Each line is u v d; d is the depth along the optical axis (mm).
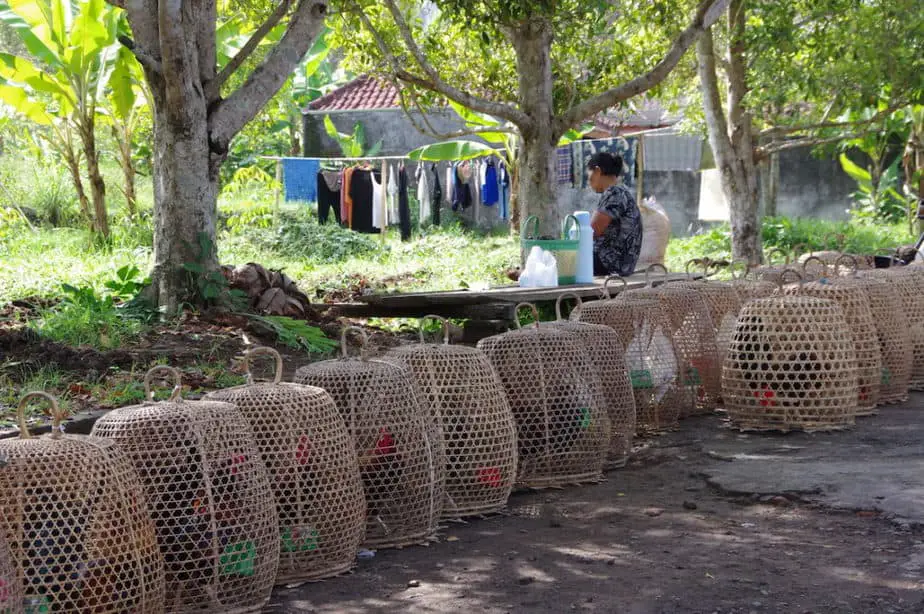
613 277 8188
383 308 10477
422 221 23578
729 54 16578
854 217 26578
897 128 23875
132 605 3662
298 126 29156
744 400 7332
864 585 4215
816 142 16875
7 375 7273
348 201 20969
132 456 3988
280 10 10133
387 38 13195
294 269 17234
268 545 4109
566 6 11320
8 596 3273
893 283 8945
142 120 19344
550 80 11984
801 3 15859
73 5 15812
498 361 5965
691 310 7965
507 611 4039
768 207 25891
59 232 17391
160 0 9133
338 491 4469
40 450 3617
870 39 15328
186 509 3965
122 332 8656
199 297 9586
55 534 3578
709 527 5098
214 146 9727
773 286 8906
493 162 23125
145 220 18125
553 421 5945
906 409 8078
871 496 5398
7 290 11234
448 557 4754
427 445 4934
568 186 25969
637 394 7281
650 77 11781
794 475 5895
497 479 5406
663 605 4059
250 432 4215
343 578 4504
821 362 7129
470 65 14422
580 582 4352
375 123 27062
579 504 5625
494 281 15062
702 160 23203
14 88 15547
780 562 4535
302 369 5023
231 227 22047
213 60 9906
